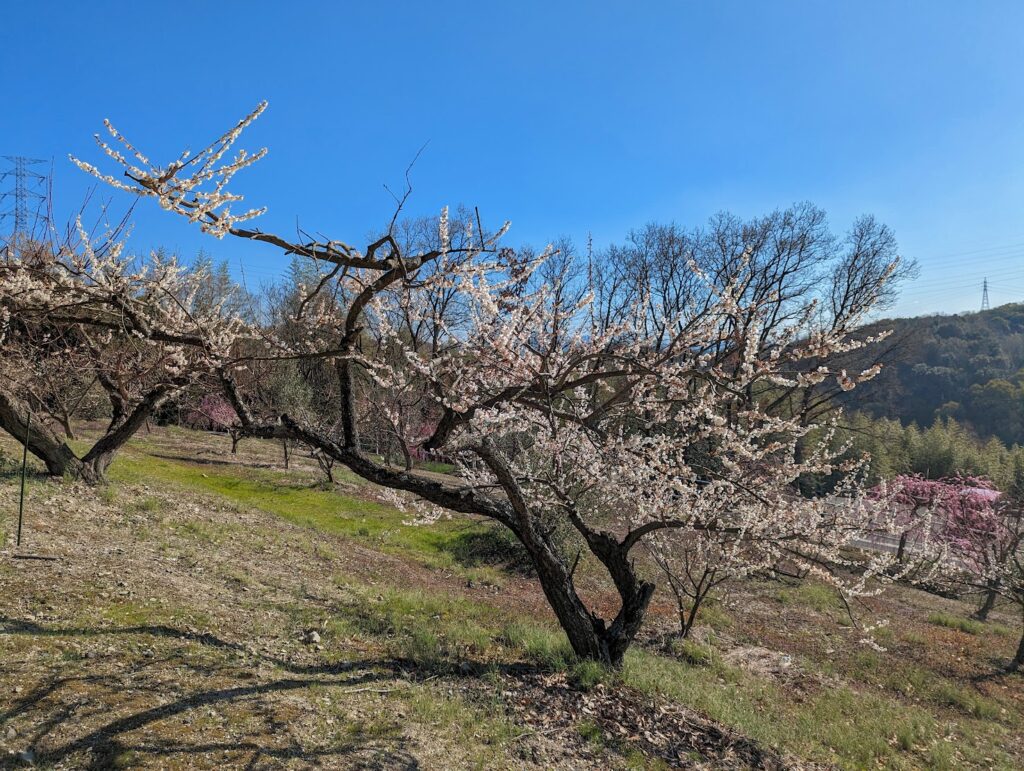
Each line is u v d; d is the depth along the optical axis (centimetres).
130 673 405
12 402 898
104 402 1575
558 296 539
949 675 953
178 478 1452
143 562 664
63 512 792
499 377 548
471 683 521
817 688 803
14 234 601
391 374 567
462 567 1160
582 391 674
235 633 524
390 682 490
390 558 1105
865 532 840
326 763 351
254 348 897
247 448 2322
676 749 482
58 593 512
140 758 316
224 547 845
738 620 1094
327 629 591
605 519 1198
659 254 2317
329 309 611
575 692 541
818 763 538
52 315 621
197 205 366
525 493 729
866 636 1079
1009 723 804
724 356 448
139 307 701
